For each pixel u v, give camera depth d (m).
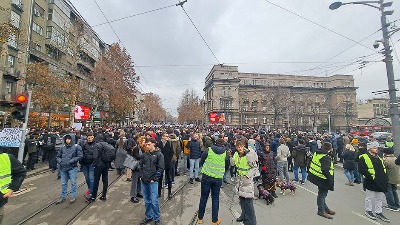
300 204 7.80
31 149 11.73
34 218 6.08
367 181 6.79
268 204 7.73
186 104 93.25
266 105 78.56
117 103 32.44
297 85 81.88
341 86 78.69
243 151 5.82
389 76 11.73
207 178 5.93
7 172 3.68
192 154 10.40
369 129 44.09
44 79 19.23
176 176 11.58
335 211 7.22
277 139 12.64
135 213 6.59
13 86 24.47
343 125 75.81
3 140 9.38
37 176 10.80
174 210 6.93
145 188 5.97
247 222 5.56
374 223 6.32
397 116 11.52
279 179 10.94
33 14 26.67
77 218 6.14
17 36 15.00
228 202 7.89
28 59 25.53
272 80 81.12
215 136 13.91
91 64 39.91
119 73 33.41
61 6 32.28
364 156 6.88
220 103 75.56
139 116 79.06
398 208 7.56
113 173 11.88
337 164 16.50
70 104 21.36
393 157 7.70
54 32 30.36
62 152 7.25
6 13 22.20
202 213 5.97
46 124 25.00
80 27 23.78
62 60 30.58
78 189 8.77
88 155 7.53
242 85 78.75
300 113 78.19
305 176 10.85
